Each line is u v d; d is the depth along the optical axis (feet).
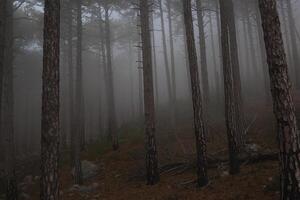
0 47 50.16
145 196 38.52
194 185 38.47
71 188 47.52
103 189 45.34
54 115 30.01
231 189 34.71
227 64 40.55
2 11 50.72
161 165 46.98
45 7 31.42
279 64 25.73
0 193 50.08
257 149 46.68
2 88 51.26
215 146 53.21
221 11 42.22
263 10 26.58
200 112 37.81
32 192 50.62
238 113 47.32
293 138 24.89
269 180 34.32
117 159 57.72
